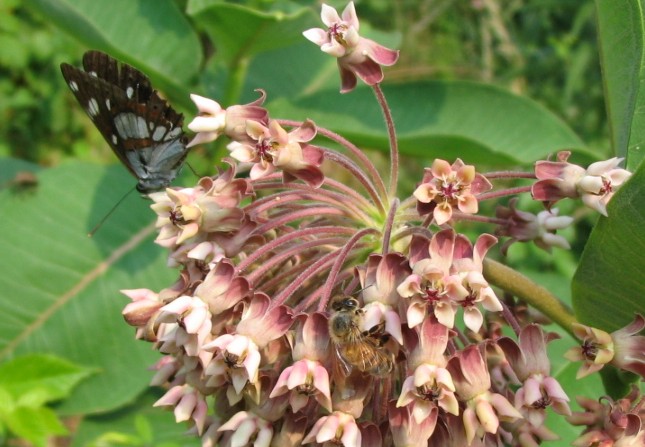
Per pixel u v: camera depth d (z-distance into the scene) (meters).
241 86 0.26
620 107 0.18
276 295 0.15
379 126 0.27
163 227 0.16
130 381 0.24
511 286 0.16
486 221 0.18
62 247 0.25
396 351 0.14
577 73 0.41
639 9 0.17
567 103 0.43
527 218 0.18
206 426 0.16
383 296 0.14
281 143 0.15
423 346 0.14
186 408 0.16
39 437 0.21
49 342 0.24
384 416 0.15
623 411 0.15
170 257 0.16
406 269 0.14
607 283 0.16
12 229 0.25
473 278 0.14
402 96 0.28
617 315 0.16
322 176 0.15
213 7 0.22
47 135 0.46
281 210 0.17
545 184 0.16
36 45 0.46
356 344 0.14
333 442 0.14
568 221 0.17
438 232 0.14
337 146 0.27
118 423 0.25
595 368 0.15
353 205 0.17
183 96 0.26
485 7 0.47
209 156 0.27
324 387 0.14
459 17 0.49
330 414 0.14
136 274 0.24
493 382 0.15
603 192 0.15
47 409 0.21
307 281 0.16
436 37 0.49
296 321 0.15
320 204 0.17
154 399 0.26
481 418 0.14
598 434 0.15
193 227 0.15
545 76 0.44
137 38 0.26
